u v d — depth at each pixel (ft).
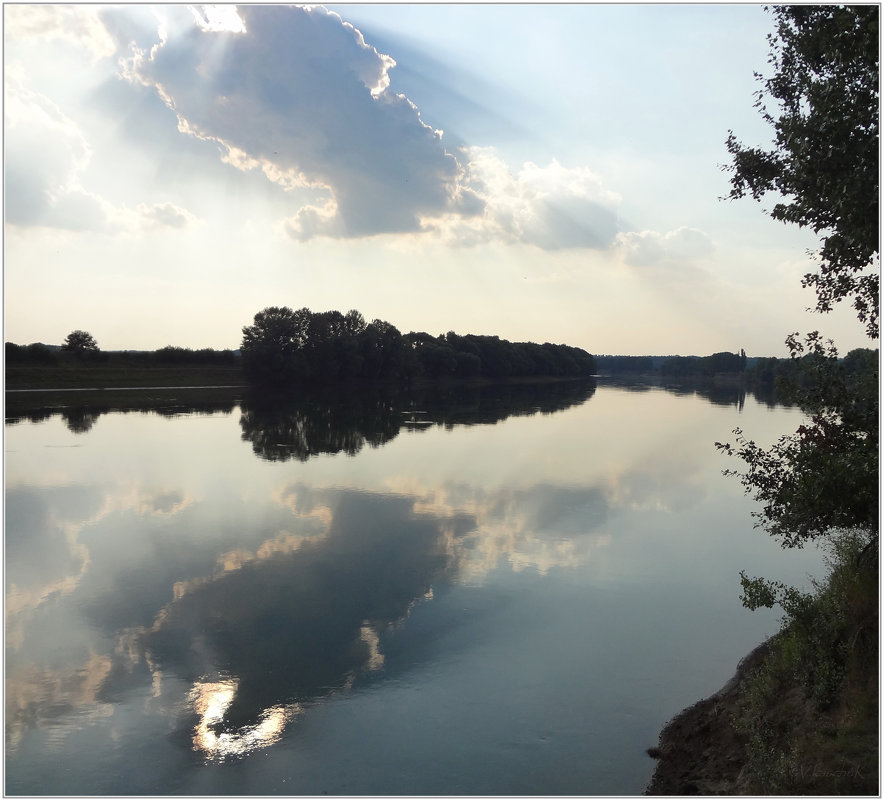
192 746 41.47
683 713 43.16
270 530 85.76
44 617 59.88
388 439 169.99
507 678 48.70
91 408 244.42
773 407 307.17
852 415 39.86
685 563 73.41
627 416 248.93
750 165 42.09
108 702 46.37
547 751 39.99
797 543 42.93
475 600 63.21
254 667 50.98
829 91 36.52
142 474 121.39
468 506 98.73
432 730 42.60
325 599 63.67
